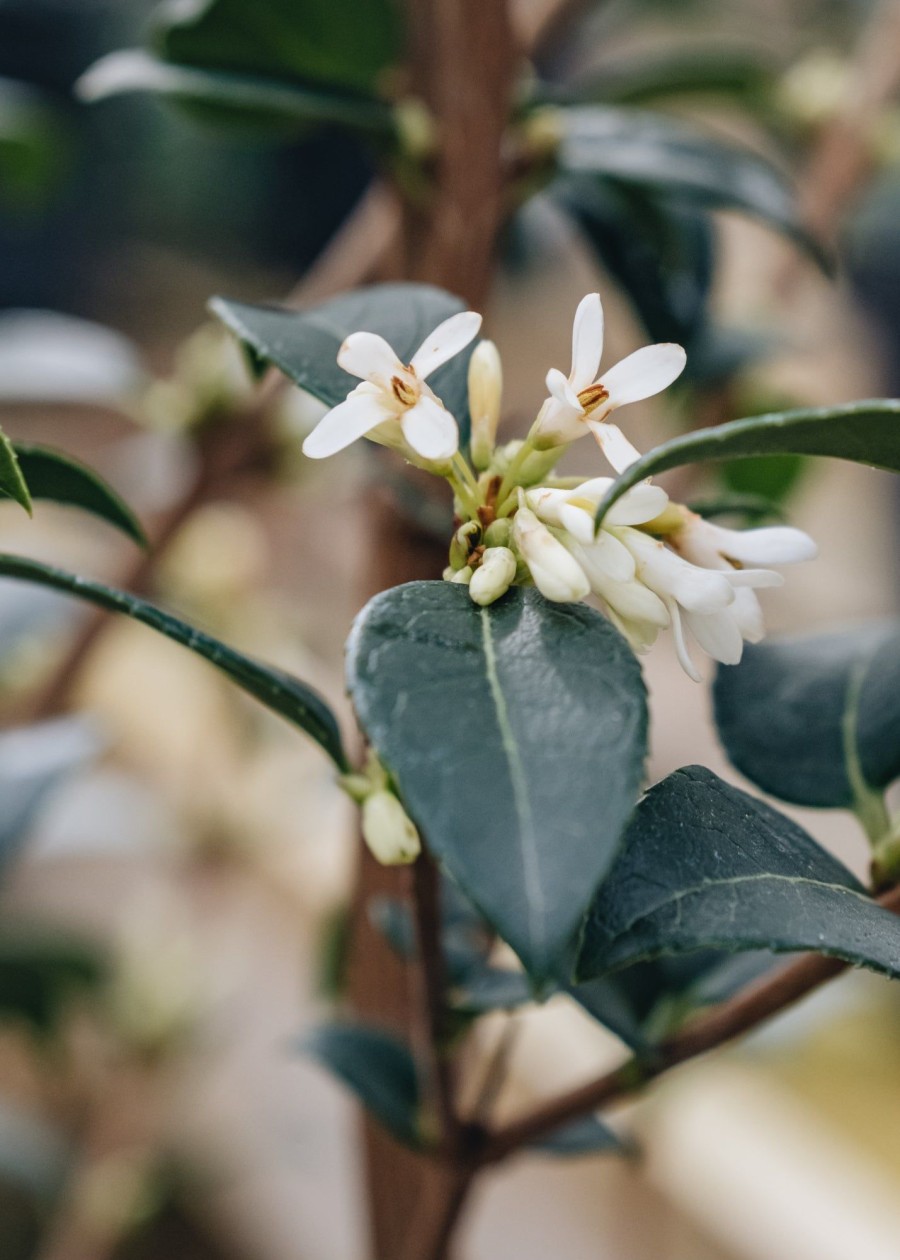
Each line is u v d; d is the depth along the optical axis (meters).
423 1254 0.25
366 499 0.28
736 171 0.29
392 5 0.27
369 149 0.27
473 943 0.25
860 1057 0.61
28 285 1.06
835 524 0.91
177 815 0.58
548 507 0.20
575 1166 0.53
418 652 0.19
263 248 1.11
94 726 0.34
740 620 0.21
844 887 0.21
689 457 0.19
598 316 0.21
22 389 0.38
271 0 0.27
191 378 0.39
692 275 0.32
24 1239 0.58
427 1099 0.24
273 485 0.40
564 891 0.18
